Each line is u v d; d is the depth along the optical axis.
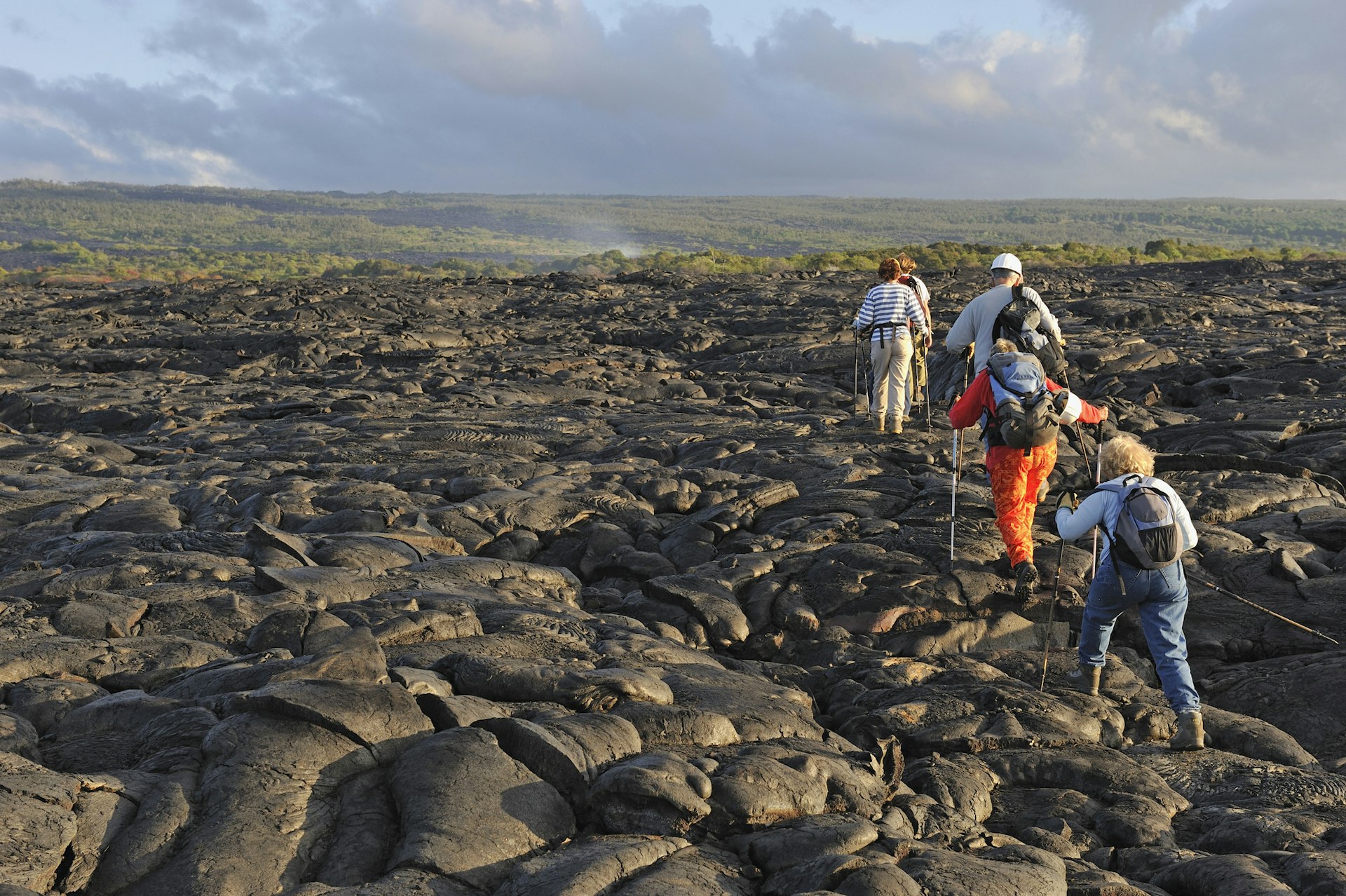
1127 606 5.27
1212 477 8.52
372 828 3.51
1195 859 3.72
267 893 3.21
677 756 3.97
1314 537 7.20
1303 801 4.37
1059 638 6.51
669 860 3.40
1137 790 4.48
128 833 3.32
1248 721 5.20
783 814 3.79
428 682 4.42
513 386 17.11
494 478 9.17
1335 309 24.77
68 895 3.13
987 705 5.21
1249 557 6.88
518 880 3.23
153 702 4.24
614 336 25.78
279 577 5.91
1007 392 6.24
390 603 5.61
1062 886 3.47
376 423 13.30
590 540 7.91
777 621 6.54
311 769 3.69
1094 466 9.02
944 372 17.25
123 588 5.95
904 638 6.39
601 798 3.70
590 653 5.20
